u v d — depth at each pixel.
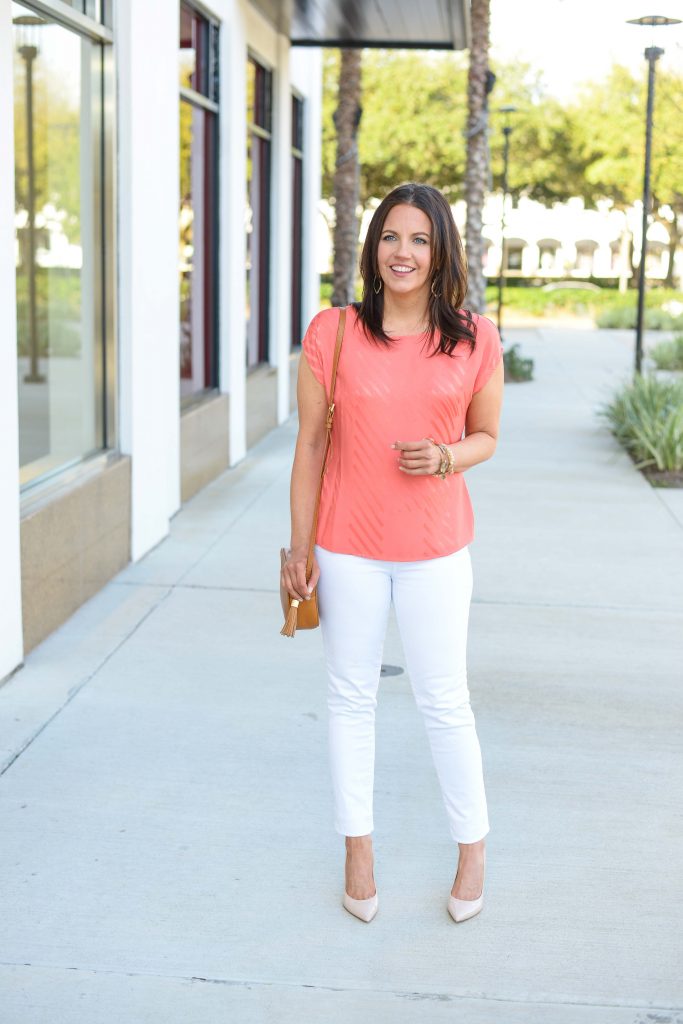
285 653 5.38
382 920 3.25
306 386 3.03
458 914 3.24
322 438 3.08
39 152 5.79
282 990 2.94
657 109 25.84
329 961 3.06
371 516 3.00
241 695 4.85
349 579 3.05
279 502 8.70
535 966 3.06
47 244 5.92
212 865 3.52
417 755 4.30
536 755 4.35
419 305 2.98
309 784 4.06
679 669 5.31
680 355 19.64
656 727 4.64
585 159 40.91
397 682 5.04
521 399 15.47
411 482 2.99
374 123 36.19
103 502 6.29
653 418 10.62
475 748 3.22
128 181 6.64
